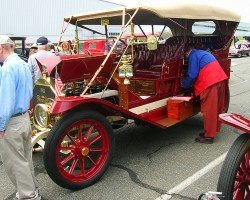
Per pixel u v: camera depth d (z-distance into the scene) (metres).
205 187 3.75
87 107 3.83
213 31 6.84
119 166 4.38
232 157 2.71
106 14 4.77
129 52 5.54
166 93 5.19
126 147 5.08
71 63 3.85
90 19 5.16
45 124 4.12
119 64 4.28
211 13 5.41
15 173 3.25
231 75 14.42
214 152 4.79
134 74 5.59
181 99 5.11
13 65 3.09
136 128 6.02
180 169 4.24
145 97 4.93
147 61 6.05
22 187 3.29
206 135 5.16
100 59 4.14
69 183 3.65
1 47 3.17
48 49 6.55
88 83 4.03
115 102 4.47
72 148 3.72
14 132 3.14
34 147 4.55
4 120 3.00
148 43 4.36
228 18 5.88
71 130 3.79
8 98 2.99
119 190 3.74
